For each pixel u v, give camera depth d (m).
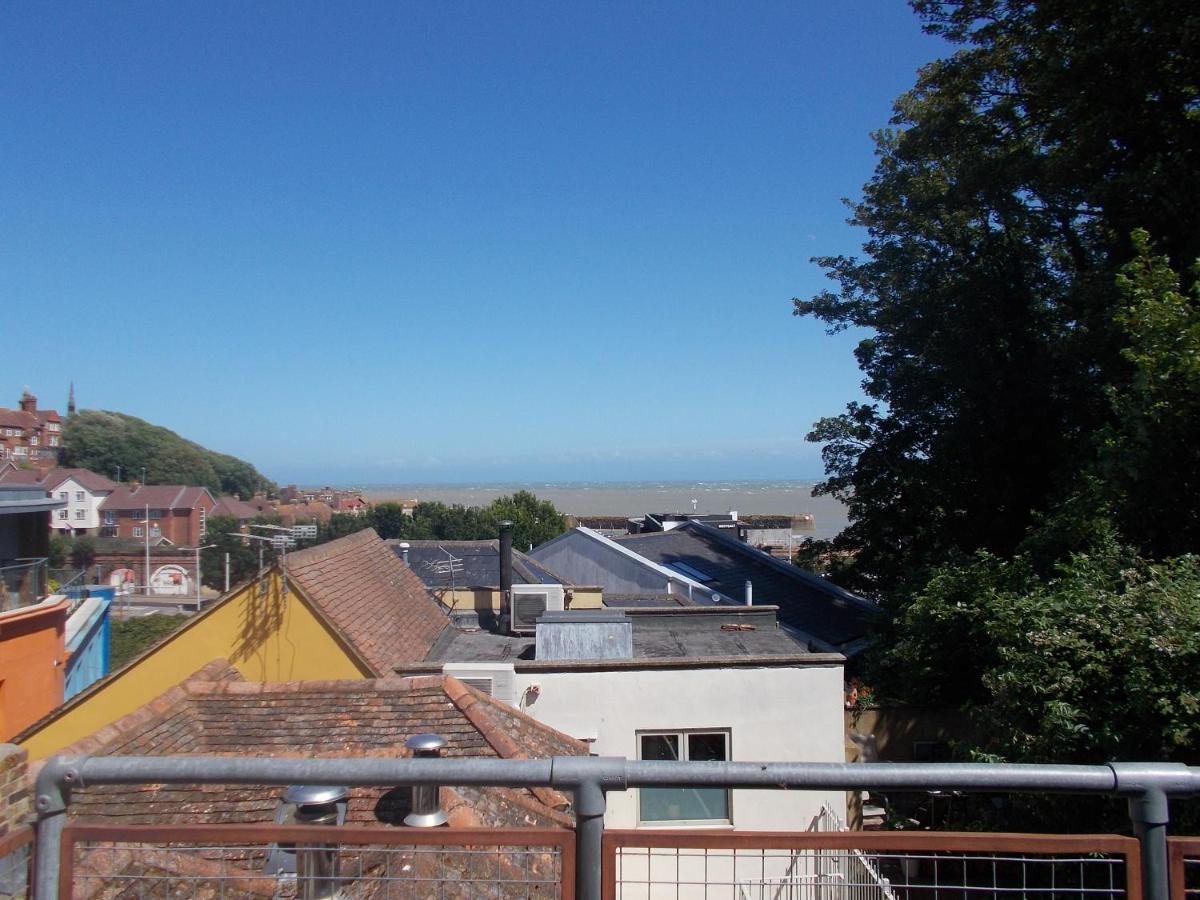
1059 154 14.85
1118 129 13.70
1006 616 10.08
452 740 7.28
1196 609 8.21
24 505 17.20
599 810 2.29
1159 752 8.02
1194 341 9.93
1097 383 15.66
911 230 20.14
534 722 8.39
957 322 18.14
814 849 2.33
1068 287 16.08
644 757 11.09
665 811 10.89
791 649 12.69
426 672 10.89
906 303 18.94
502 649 13.41
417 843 2.41
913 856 2.60
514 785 2.28
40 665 15.62
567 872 2.34
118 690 10.69
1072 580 9.98
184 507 63.62
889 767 2.25
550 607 14.63
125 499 63.44
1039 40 15.23
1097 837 2.29
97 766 2.38
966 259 18.98
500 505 59.56
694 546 26.66
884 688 15.16
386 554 15.65
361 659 10.85
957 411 18.94
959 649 13.58
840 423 21.30
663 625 14.58
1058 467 16.64
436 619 14.69
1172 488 10.76
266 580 11.13
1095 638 8.76
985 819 10.23
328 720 7.51
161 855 3.91
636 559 22.78
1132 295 11.21
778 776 2.25
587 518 62.06
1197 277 11.98
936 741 14.27
